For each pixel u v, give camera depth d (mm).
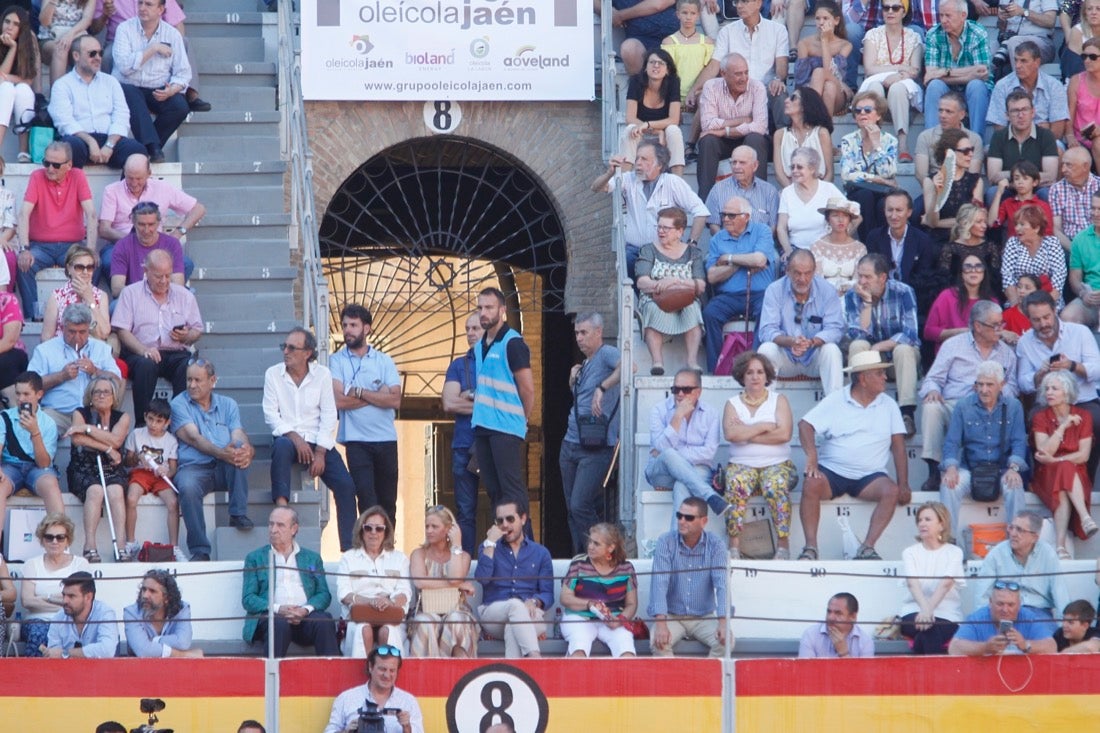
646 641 42250
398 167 64750
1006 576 40344
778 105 56000
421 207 65938
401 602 39812
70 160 51312
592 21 60375
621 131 57438
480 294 46344
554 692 38406
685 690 38500
